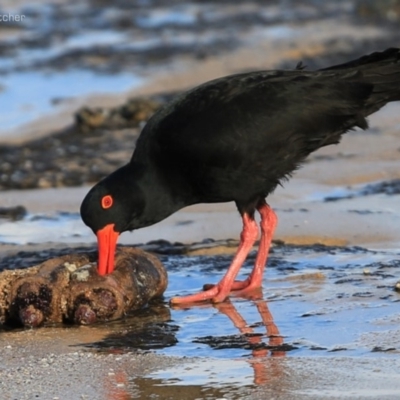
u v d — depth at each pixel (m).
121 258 11.48
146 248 13.64
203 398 8.38
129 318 11.09
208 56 30.48
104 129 22.52
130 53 31.47
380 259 12.72
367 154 18.61
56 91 26.77
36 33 35.00
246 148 11.89
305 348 9.62
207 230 14.56
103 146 21.05
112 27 36.03
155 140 11.88
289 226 14.37
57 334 10.58
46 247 13.91
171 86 26.92
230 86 12.15
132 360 9.49
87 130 22.50
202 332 10.44
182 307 11.45
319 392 8.34
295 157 12.31
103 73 28.73
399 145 19.19
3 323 11.08
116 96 25.97
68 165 19.55
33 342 10.28
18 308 10.91
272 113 11.99
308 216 14.81
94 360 9.51
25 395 8.56
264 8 39.50
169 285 12.27
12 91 26.83
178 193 12.08
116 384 8.80
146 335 10.41
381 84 12.48
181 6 40.28
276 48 31.14
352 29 34.25
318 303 11.09
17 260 13.20
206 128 11.80
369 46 30.98
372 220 14.52
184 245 13.79
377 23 35.34
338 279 11.95
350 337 9.87
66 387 8.75
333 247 13.38
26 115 24.31
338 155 18.64
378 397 8.15
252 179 12.12
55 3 40.88
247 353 9.59
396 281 11.70
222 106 11.94
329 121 12.28
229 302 11.52
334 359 9.20
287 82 12.21
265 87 12.13
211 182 12.03
